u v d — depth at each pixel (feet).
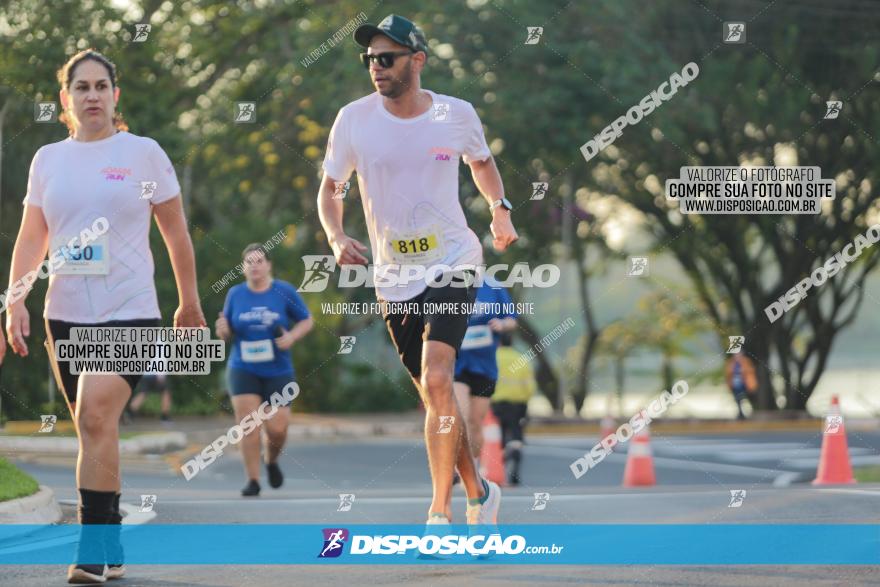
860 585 38.65
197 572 43.73
